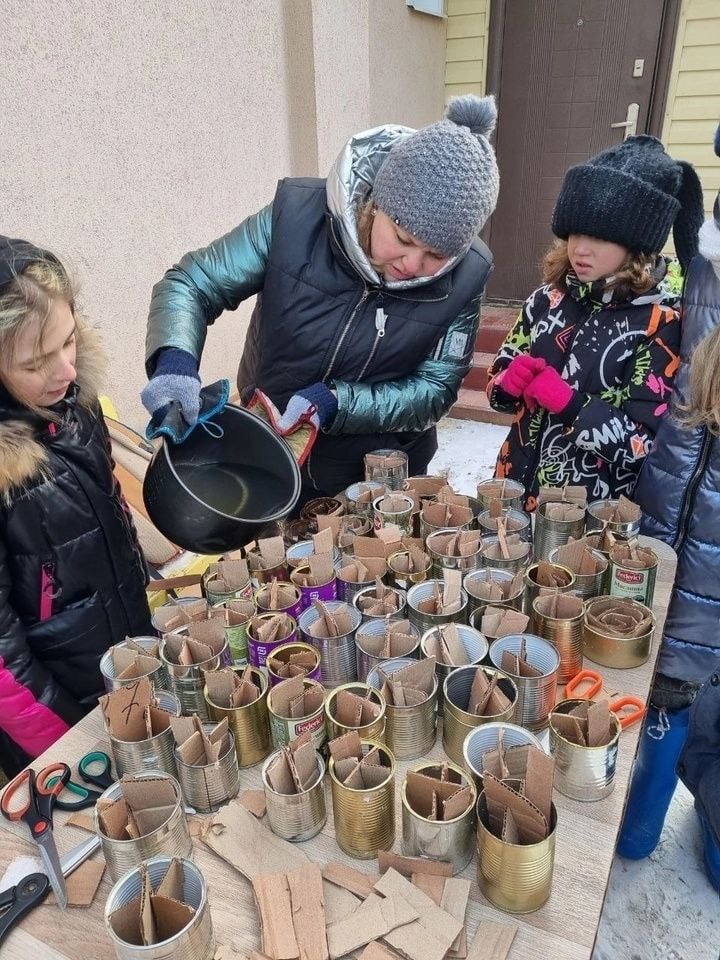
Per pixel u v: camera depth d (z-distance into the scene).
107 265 2.27
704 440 1.26
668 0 3.55
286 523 1.27
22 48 1.88
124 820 0.66
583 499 1.26
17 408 1.05
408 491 1.27
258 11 2.68
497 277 4.54
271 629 0.89
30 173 1.97
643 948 1.44
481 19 4.00
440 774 0.69
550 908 0.64
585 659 0.98
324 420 1.38
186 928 0.55
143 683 0.76
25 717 1.06
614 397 1.49
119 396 2.42
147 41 2.24
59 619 1.18
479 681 0.78
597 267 1.40
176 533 0.96
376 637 0.87
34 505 1.09
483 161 1.14
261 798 0.76
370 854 0.69
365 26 3.15
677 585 1.34
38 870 0.70
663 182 1.30
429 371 1.54
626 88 3.82
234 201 2.77
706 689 1.02
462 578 0.99
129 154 2.27
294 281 1.40
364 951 0.60
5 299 0.92
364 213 1.27
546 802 0.61
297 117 3.03
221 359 2.95
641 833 1.54
